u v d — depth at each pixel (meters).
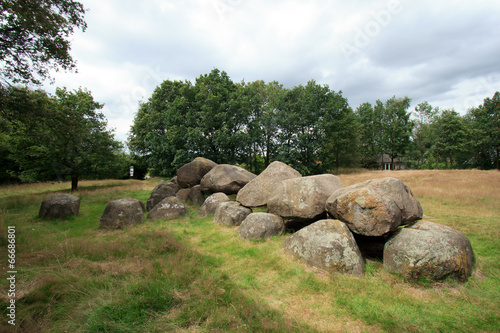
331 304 3.38
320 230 4.71
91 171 17.80
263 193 7.79
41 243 5.59
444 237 4.08
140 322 2.92
